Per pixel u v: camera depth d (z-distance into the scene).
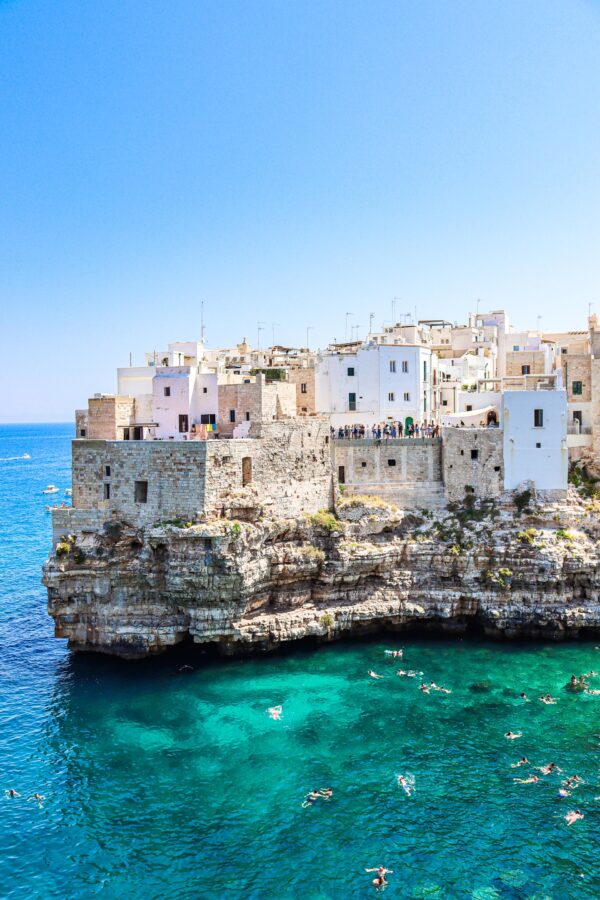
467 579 61.41
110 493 58.28
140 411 71.69
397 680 53.22
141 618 57.78
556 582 60.28
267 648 58.12
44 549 110.81
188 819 38.38
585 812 38.31
